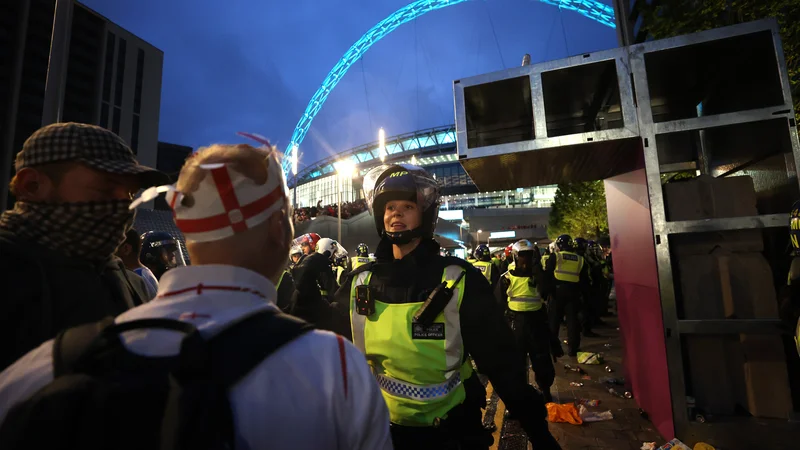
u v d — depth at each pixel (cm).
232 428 49
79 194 112
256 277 67
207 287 64
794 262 208
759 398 289
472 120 416
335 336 68
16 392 56
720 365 299
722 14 435
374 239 2319
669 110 405
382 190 169
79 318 105
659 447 304
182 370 51
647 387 355
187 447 46
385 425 68
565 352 663
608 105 394
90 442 47
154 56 6281
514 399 150
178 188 68
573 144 319
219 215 65
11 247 99
